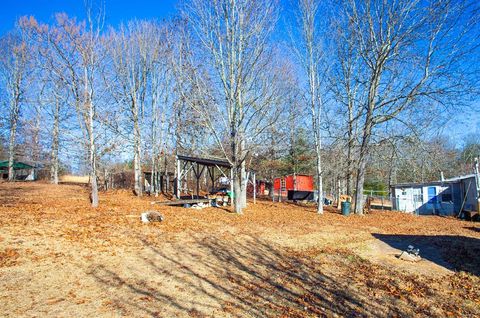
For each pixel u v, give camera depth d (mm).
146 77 28219
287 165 33750
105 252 7910
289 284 6219
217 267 7172
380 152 21250
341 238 11383
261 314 4781
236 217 15602
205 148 27500
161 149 29172
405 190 25984
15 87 32906
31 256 7188
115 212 14445
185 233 10844
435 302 5496
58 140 20422
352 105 22875
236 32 17281
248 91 18547
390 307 5223
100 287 5648
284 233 11922
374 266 7754
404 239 11641
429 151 19781
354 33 21062
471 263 8219
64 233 9508
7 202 15758
